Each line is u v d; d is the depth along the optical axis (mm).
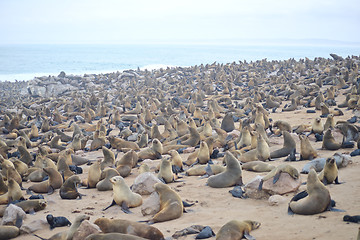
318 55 195125
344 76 40531
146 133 22562
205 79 54500
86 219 8781
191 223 9273
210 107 30797
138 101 41031
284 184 10727
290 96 36656
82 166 19000
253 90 42094
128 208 11109
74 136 25172
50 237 8875
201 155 16016
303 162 14391
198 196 11781
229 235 7523
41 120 35969
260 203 10602
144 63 150875
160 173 13773
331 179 10992
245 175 13680
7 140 26859
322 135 18469
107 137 24500
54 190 14391
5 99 58375
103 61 165875
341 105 27828
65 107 42500
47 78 64812
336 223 8039
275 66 67125
